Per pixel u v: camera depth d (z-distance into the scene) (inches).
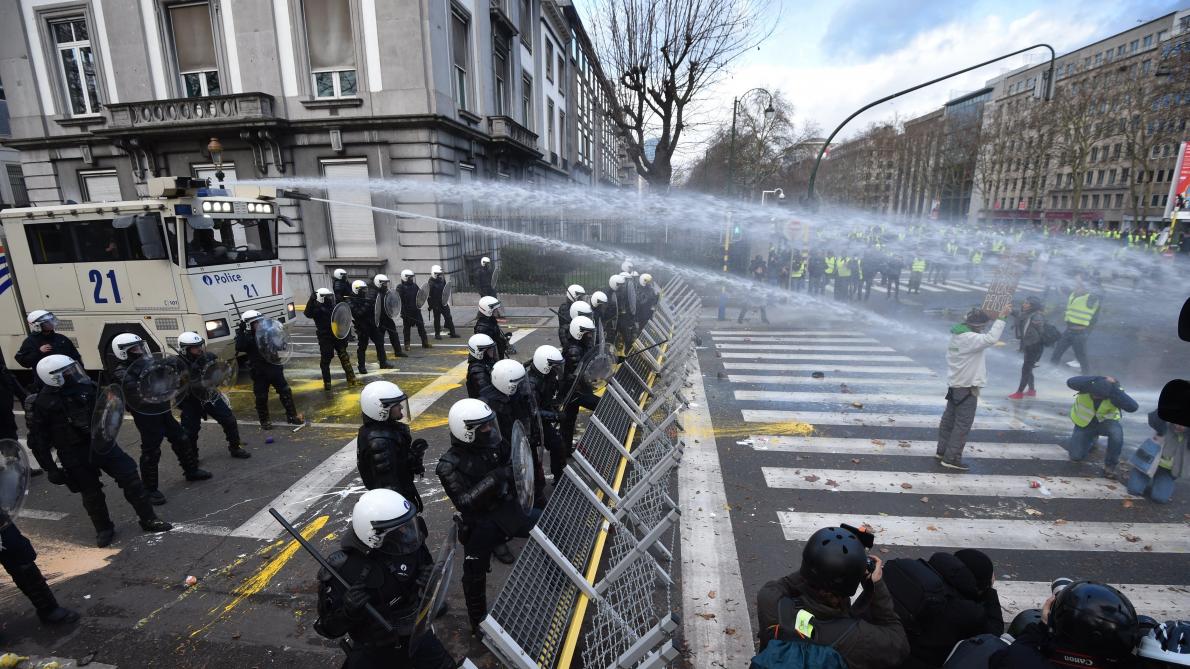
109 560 191.6
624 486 216.1
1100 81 1437.0
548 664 117.7
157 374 223.9
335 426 313.0
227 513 221.1
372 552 106.3
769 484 237.5
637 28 749.3
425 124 657.6
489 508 146.1
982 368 242.5
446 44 689.0
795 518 210.2
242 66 665.0
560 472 231.8
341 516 217.5
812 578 83.0
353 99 657.0
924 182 2122.3
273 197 408.8
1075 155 1414.9
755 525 205.6
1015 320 480.7
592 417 213.3
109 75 697.6
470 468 146.7
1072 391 361.7
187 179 332.2
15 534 153.6
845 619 83.1
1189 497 222.7
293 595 171.9
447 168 700.0
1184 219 1005.2
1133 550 188.2
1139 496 223.5
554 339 526.9
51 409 187.8
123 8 673.0
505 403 193.0
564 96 1437.0
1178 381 71.7
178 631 157.4
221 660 146.6
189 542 201.6
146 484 224.2
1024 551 188.2
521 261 761.6
